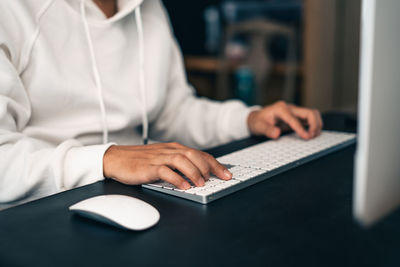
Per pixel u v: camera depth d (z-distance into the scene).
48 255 0.44
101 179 0.70
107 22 1.04
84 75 0.99
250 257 0.42
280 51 3.14
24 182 0.70
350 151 0.87
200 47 3.83
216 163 0.67
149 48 1.18
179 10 3.76
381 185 0.47
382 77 0.45
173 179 0.62
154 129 1.32
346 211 0.53
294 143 0.92
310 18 2.74
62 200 0.61
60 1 0.96
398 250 0.42
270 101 3.25
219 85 3.31
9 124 0.80
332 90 2.98
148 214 0.52
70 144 0.75
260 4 3.49
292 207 0.56
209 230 0.49
